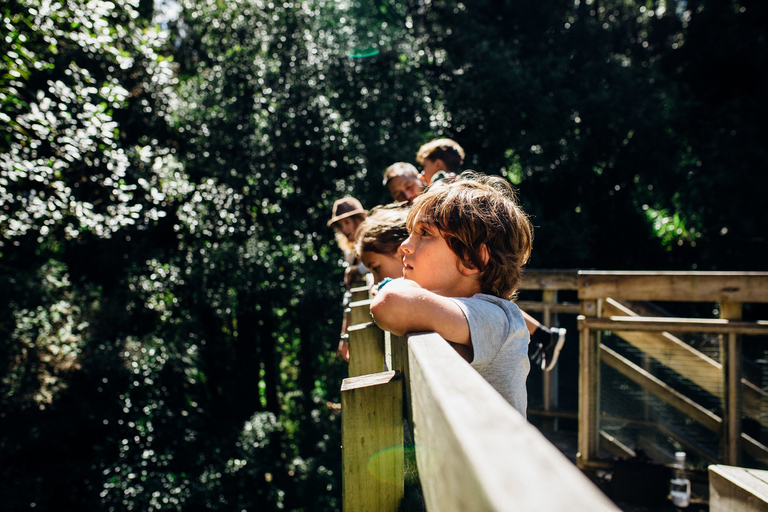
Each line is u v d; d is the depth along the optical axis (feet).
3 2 18.37
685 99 46.06
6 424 30.12
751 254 43.16
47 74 24.82
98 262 35.88
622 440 10.66
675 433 10.25
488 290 4.00
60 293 32.14
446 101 40.34
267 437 42.06
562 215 41.06
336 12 41.63
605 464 10.47
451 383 1.59
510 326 3.66
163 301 37.55
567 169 43.01
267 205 40.75
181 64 46.21
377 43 40.83
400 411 3.59
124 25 33.78
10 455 30.78
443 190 4.02
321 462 43.78
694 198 44.50
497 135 40.32
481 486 0.88
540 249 39.50
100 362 31.60
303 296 39.86
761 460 9.52
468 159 40.29
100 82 31.32
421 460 2.07
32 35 19.98
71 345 30.55
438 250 3.96
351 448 3.55
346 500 3.56
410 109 40.86
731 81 50.24
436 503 1.61
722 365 9.84
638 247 46.32
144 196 29.32
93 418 32.58
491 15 46.78
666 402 10.32
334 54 40.24
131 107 36.96
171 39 45.24
